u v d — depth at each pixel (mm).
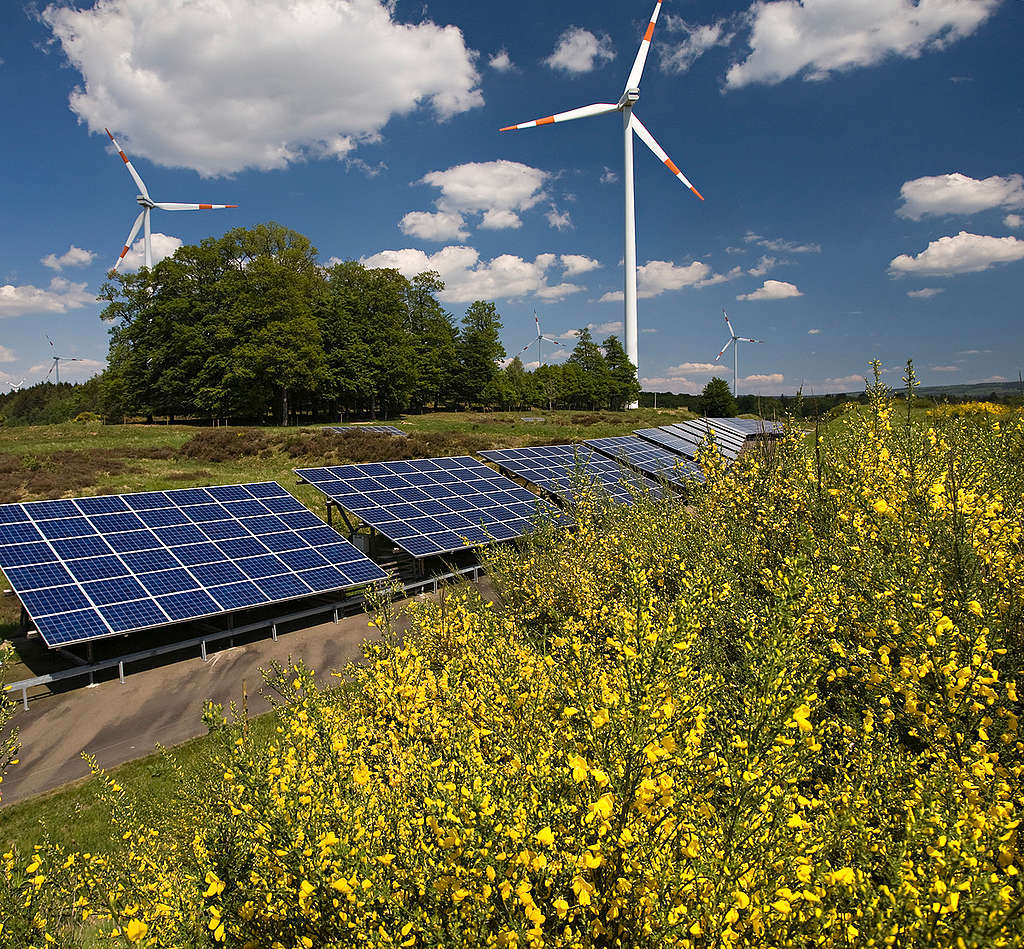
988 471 7266
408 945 3070
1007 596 5082
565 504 11516
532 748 3990
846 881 2945
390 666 5840
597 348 88875
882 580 4629
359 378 59094
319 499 28828
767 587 5984
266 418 59469
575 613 7844
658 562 7531
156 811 6547
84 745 10586
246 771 3736
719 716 3887
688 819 3264
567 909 2889
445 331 75938
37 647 14492
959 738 3801
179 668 13508
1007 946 2465
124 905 4613
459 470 25438
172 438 41562
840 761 4273
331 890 3199
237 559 16078
